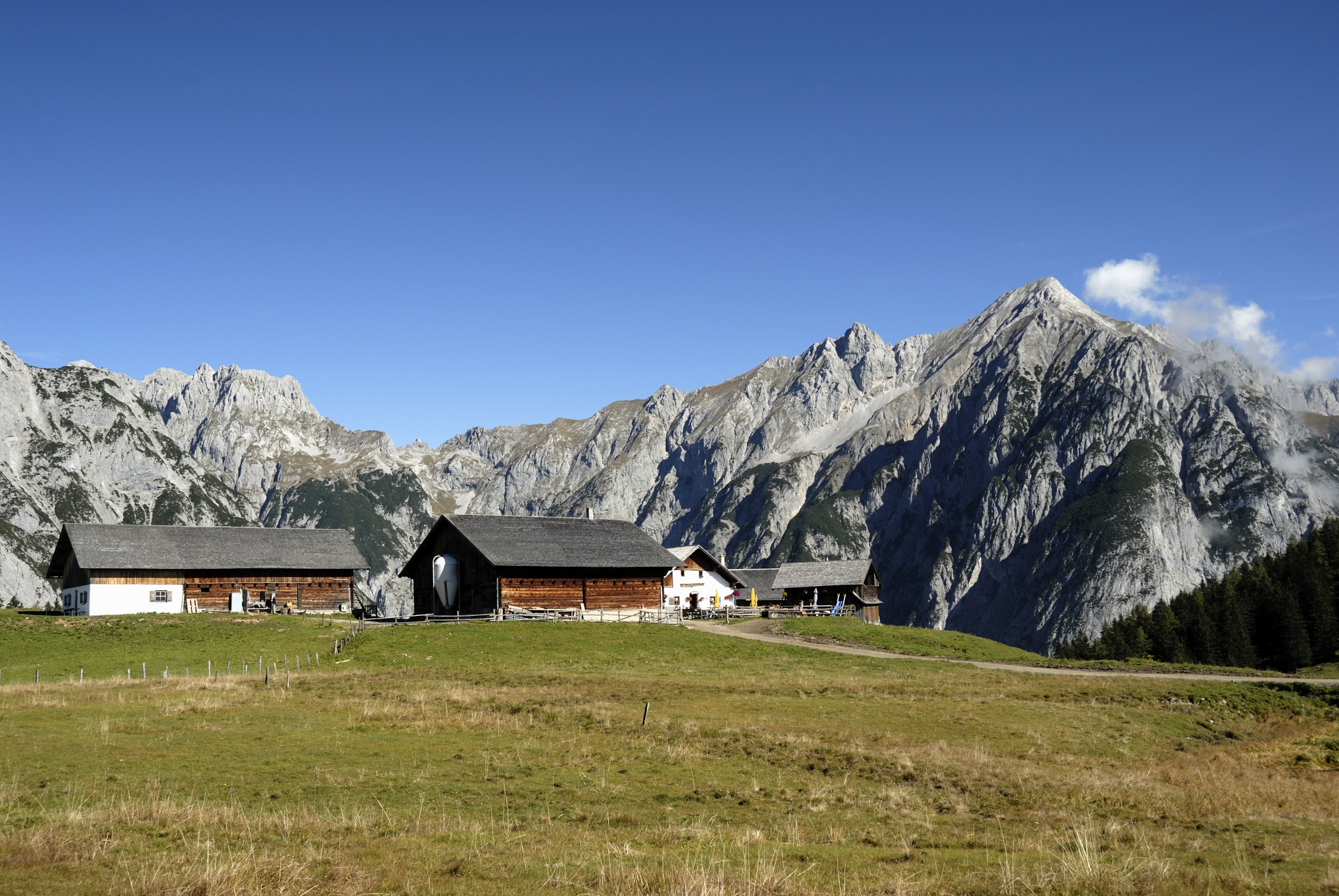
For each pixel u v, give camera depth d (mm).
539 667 60250
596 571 91188
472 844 21281
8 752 30391
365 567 106250
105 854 19422
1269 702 56438
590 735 37281
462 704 43594
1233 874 19984
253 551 103250
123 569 95062
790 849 22469
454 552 95000
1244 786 34188
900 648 83500
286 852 20203
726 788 29578
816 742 36719
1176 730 47812
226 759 30422
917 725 42562
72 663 62344
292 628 79125
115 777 27266
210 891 16906
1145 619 167000
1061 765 36625
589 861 19812
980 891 18484
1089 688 56500
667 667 63062
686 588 120188
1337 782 36094
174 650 67688
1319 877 20234
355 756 31766
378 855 20062
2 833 20859
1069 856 21984
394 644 67938
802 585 141500
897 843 23797
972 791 30953
